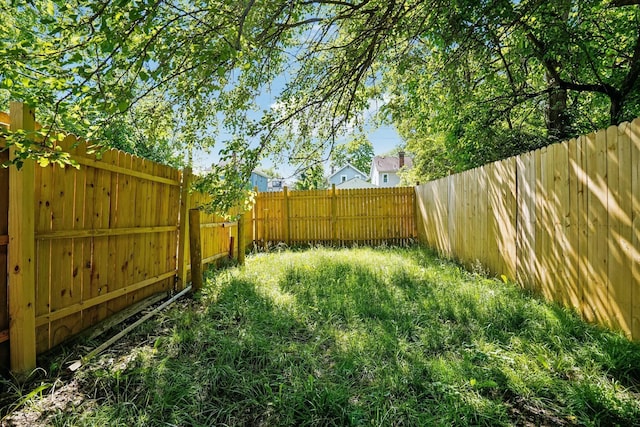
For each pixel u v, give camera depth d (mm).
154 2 1542
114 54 1686
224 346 2357
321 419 1650
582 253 2658
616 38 4504
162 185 3758
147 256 3465
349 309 3086
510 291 3387
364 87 3871
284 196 8547
